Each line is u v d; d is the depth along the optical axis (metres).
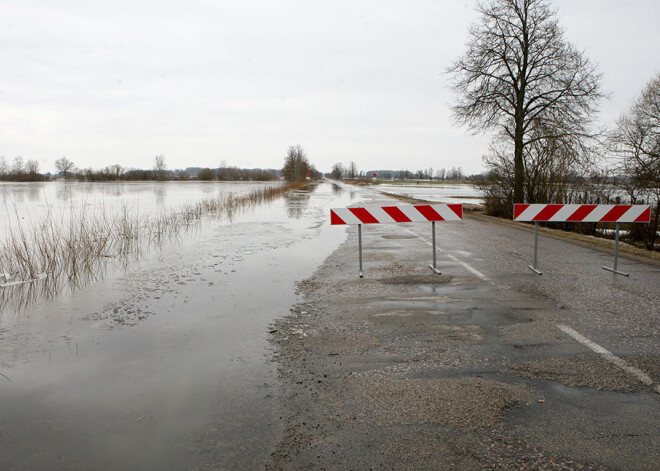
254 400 3.53
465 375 3.90
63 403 3.53
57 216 19.22
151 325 5.39
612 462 2.70
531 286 7.13
